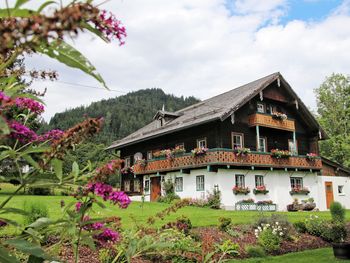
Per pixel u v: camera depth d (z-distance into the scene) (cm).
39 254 180
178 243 704
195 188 2150
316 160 2509
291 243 1048
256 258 873
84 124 175
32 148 183
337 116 4325
